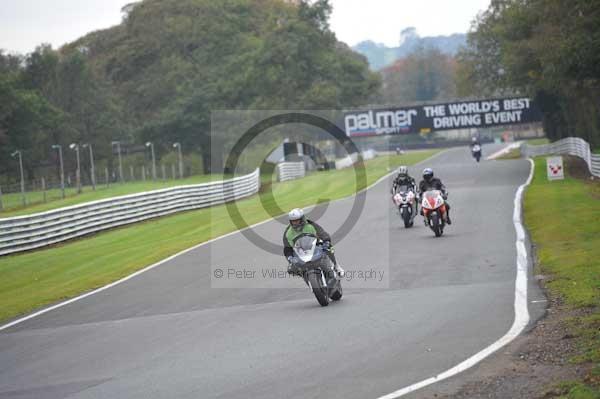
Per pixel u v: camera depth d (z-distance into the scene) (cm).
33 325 3291
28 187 16575
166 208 8275
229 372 2155
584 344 2066
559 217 5128
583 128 12300
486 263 3688
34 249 6291
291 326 2700
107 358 2489
